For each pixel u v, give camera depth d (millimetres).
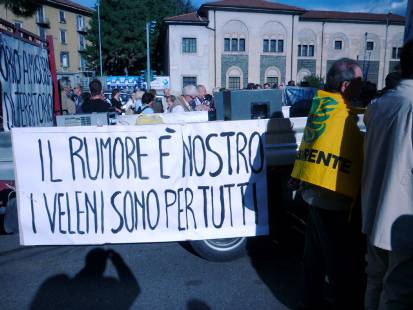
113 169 3441
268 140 3502
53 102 6375
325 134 2557
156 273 3688
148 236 3510
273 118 3537
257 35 42594
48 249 4270
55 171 3424
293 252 4121
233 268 3779
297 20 43438
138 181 3453
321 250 2826
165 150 3438
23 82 4902
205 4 41062
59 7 59094
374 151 2186
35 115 5379
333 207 2598
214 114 4980
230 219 3533
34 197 3447
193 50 41781
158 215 3492
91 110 5812
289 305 3150
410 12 3791
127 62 54844
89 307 3141
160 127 3412
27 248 4293
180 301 3215
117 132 3402
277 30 43156
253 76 43094
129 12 51250
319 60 45844
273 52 43438
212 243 3709
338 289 2678
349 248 2660
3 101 4195
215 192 3498
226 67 42406
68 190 3449
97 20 52500
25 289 3422
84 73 50375
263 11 42281
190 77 41969
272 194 3658
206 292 3348
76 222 3482
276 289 3393
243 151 3486
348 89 2580
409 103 1981
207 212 3514
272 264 3861
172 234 3514
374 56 47406
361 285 2703
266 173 3527
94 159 3428
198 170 3471
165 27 43281
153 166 3443
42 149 3396
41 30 55688
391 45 47562
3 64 4207
